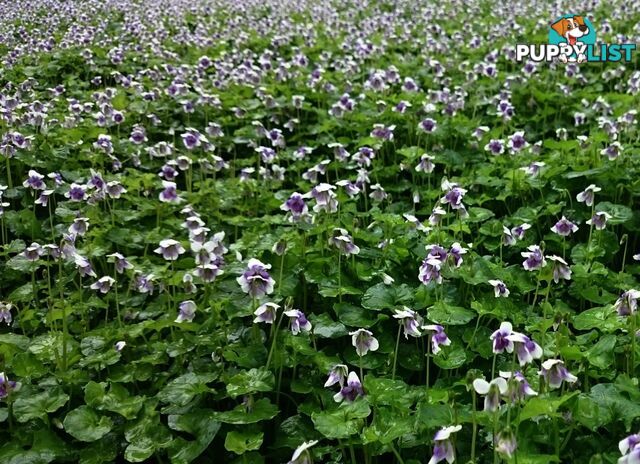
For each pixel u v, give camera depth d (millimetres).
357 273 422
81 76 1002
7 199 584
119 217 542
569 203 546
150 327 387
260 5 1658
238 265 427
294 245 447
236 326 387
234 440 296
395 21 1404
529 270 429
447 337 347
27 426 329
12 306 434
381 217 483
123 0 1679
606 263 475
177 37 1224
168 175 594
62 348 385
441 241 458
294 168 660
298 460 248
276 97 850
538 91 804
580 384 325
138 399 333
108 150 618
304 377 353
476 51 1086
